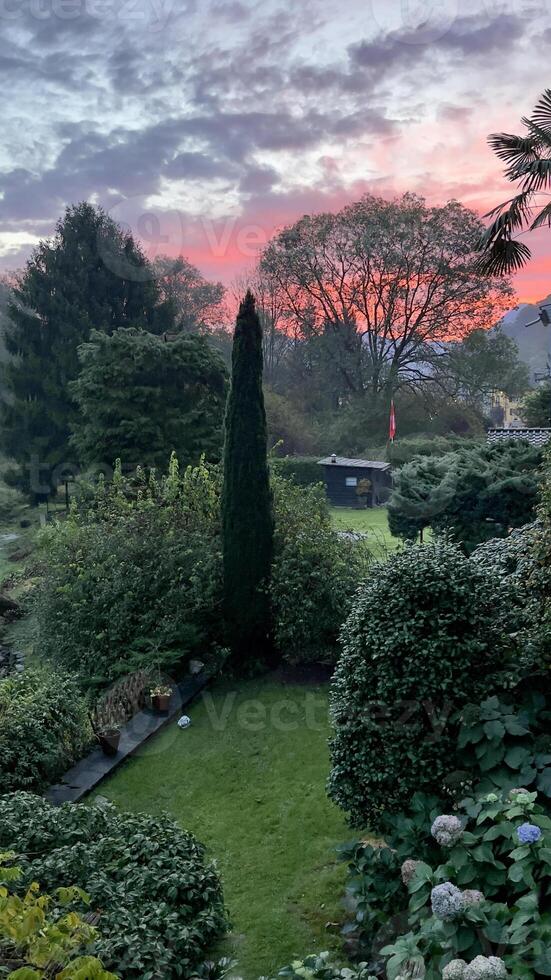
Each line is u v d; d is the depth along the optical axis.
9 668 8.89
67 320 18.59
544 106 6.53
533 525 4.86
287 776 5.73
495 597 4.02
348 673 4.15
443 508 10.43
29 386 18.91
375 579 4.32
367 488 17.41
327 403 25.86
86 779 5.76
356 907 3.58
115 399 12.35
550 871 2.49
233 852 4.81
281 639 7.61
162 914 3.45
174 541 8.17
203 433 12.56
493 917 2.43
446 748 3.65
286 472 18.98
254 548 7.65
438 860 3.26
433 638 3.78
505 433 15.33
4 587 11.84
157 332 19.58
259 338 7.67
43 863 3.56
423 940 2.54
